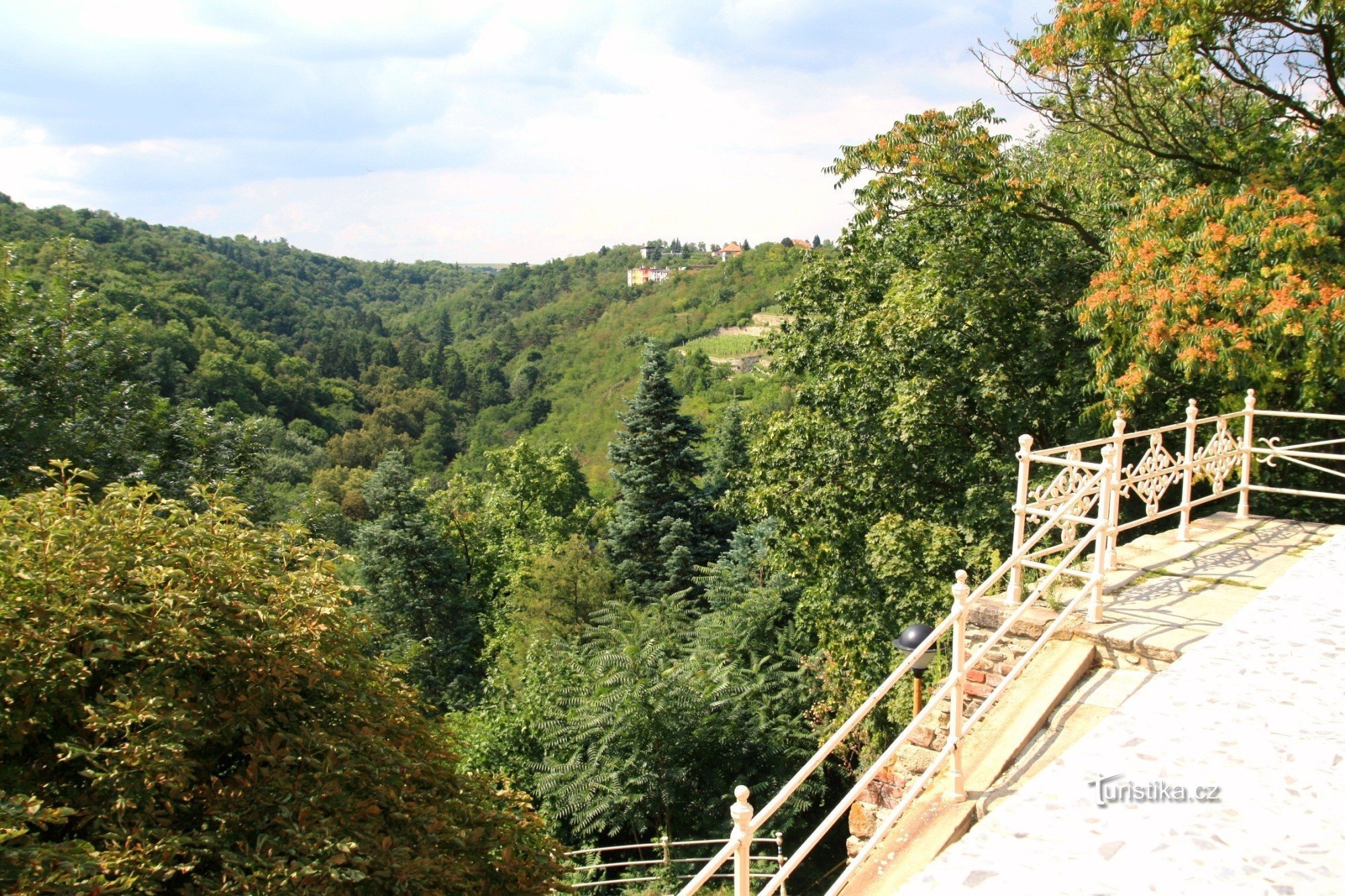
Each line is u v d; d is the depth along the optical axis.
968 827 3.90
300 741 6.71
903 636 7.55
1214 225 9.77
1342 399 10.98
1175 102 12.93
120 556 6.53
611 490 59.59
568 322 150.38
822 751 3.40
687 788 16.23
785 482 17.56
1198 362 9.41
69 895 4.54
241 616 7.14
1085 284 13.81
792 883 16.28
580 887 15.52
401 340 151.12
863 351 15.59
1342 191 9.80
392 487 30.55
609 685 16.23
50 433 13.42
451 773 8.64
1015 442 14.49
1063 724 4.61
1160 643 5.21
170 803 5.81
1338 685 4.64
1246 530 7.82
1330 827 3.44
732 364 98.75
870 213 15.22
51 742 6.13
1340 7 10.19
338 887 5.95
